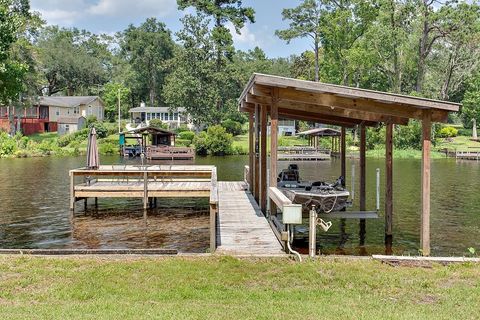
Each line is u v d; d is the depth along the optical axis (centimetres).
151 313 529
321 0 5422
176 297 595
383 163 3691
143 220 1465
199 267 713
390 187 1215
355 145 5169
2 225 1361
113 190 1592
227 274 684
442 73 5416
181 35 5622
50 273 677
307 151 4569
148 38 7862
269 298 596
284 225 923
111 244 1137
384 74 5422
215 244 884
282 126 6600
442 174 2839
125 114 7544
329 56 5497
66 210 1616
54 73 7731
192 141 5150
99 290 615
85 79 8112
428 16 4716
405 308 561
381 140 4950
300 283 657
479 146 5156
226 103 5975
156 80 7981
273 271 704
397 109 938
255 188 1485
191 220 1466
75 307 551
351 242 1155
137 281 652
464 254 1030
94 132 1727
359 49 4884
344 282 659
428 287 642
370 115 1206
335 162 3891
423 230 945
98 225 1375
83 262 732
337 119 1488
